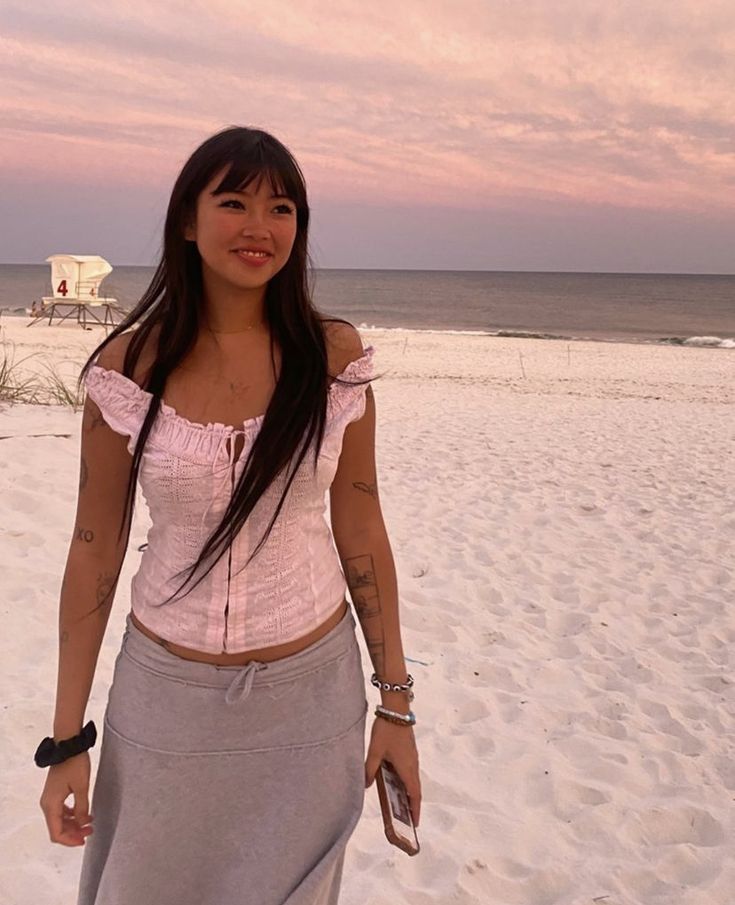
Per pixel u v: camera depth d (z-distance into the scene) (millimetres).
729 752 3562
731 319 52688
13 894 2436
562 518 6785
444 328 40656
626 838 2986
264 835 1529
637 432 10766
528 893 2684
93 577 1574
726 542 6355
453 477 7898
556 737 3607
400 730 1703
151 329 1508
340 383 1552
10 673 3578
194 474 1434
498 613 4875
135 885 1528
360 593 1711
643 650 4516
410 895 2578
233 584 1480
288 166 1457
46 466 6418
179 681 1498
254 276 1434
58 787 1541
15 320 27844
